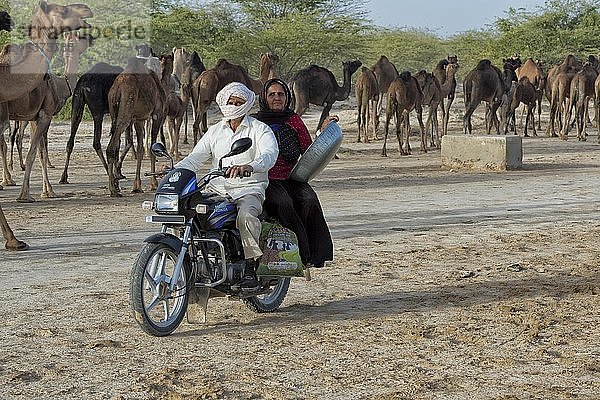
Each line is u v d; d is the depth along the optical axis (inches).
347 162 968.3
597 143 1227.9
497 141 855.7
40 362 263.3
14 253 437.1
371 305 331.9
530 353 271.0
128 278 378.6
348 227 513.3
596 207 596.7
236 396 233.6
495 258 422.0
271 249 302.7
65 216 563.5
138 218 553.9
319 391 237.1
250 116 307.0
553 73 1423.5
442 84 1264.8
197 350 274.4
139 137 691.4
